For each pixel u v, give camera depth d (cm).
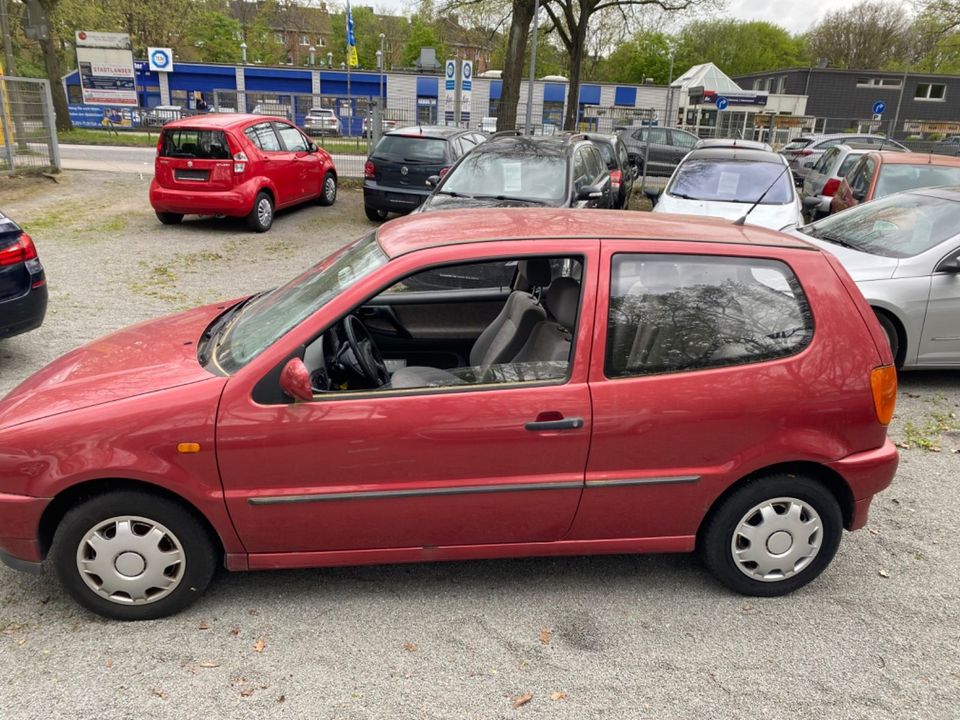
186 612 313
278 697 267
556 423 295
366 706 264
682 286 309
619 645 301
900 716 268
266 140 1243
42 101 1638
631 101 4447
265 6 6981
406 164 1278
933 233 616
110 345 349
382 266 304
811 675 287
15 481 284
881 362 319
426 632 305
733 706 270
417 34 6288
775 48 7538
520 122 2398
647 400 300
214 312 393
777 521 323
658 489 309
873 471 321
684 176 1004
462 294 424
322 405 288
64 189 1517
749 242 322
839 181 1255
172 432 283
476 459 297
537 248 306
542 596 332
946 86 4834
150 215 1315
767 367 308
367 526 302
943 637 312
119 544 295
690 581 346
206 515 292
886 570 361
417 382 322
